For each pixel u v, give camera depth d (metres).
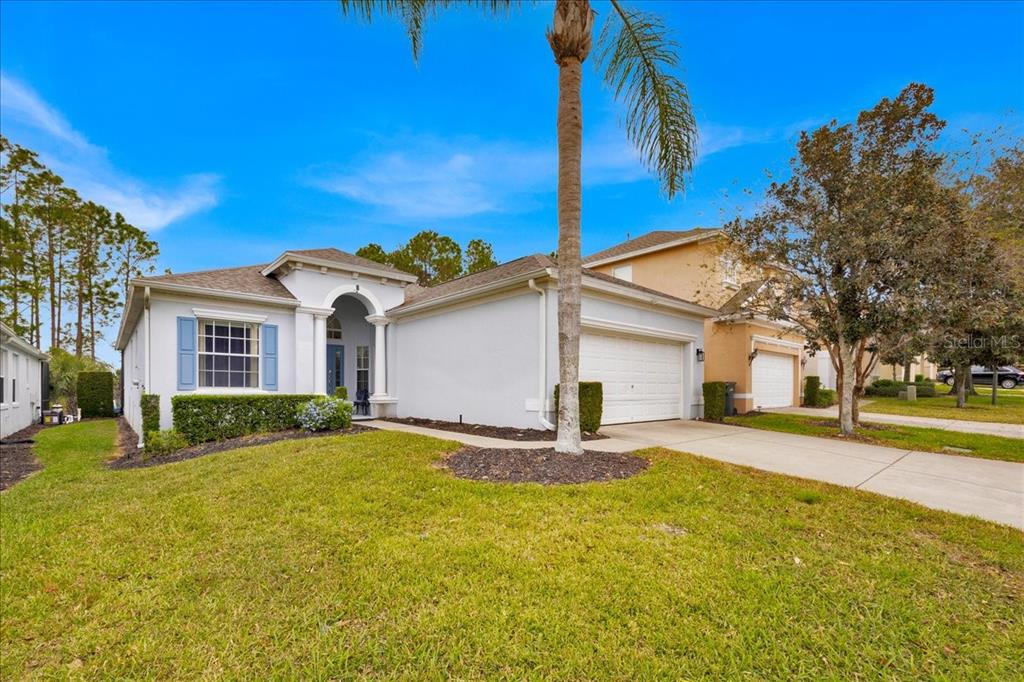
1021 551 3.90
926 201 9.00
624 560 3.64
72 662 2.68
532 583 3.30
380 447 7.45
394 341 14.22
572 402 6.62
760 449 8.22
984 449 8.73
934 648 2.70
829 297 10.40
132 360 14.96
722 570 3.52
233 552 3.99
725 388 13.38
